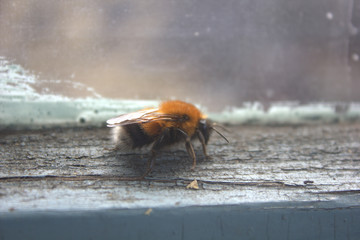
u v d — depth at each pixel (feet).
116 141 0.35
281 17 0.40
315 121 0.41
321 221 0.31
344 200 0.32
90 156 0.34
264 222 0.31
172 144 0.36
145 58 0.38
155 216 0.31
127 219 0.30
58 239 0.30
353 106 0.42
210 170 0.34
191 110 0.36
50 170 0.33
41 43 0.36
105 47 0.37
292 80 0.41
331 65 0.41
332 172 0.34
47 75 0.36
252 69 0.40
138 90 0.38
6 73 0.36
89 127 0.37
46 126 0.37
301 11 0.40
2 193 0.31
